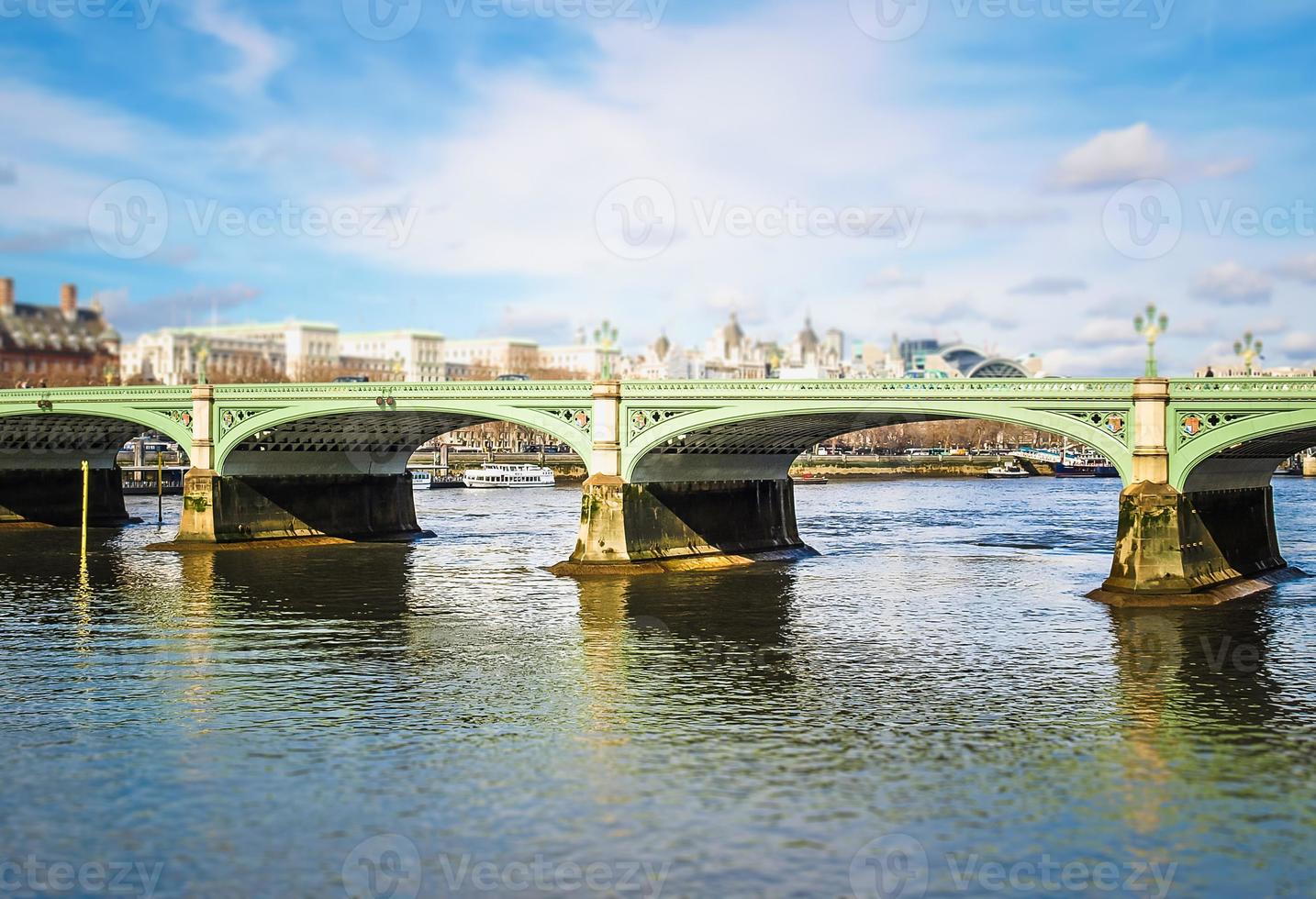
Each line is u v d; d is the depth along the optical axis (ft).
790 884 110.42
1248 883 111.04
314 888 109.50
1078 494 603.26
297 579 269.44
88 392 330.34
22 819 123.95
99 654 192.13
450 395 284.61
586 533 274.57
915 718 156.56
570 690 171.01
